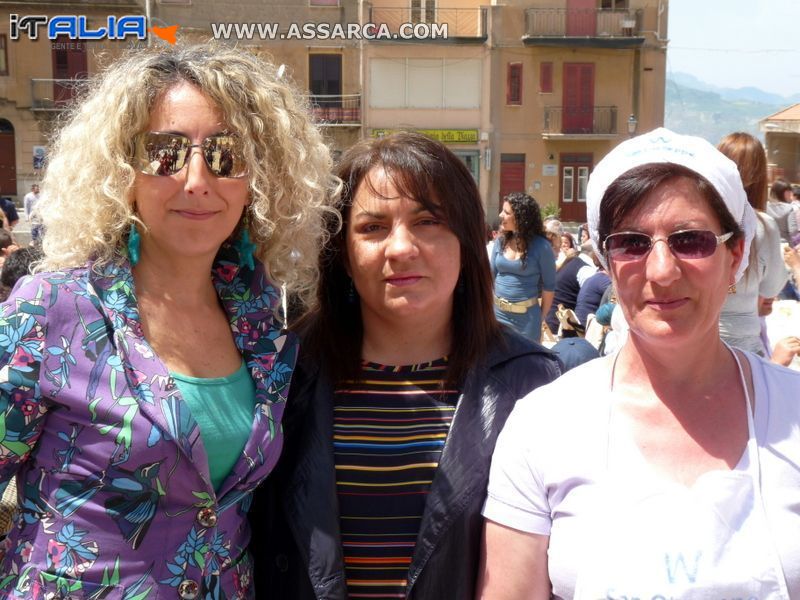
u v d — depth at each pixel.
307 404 2.31
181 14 30.47
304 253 2.34
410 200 2.23
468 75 32.41
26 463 1.96
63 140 2.11
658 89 33.66
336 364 2.33
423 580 2.10
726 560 1.73
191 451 1.95
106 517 1.89
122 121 2.03
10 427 1.86
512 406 2.22
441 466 2.15
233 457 2.07
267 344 2.23
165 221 2.06
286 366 2.24
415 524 2.17
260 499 2.29
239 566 2.13
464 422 2.20
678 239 1.81
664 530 1.77
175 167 2.03
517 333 2.42
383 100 32.03
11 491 2.41
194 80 2.08
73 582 1.87
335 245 2.42
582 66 33.12
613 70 33.28
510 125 33.16
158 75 2.07
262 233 2.27
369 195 2.26
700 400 1.90
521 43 32.69
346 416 2.28
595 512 1.85
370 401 2.29
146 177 2.04
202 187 2.03
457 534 2.10
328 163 2.33
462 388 2.26
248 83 2.14
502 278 7.50
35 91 30.52
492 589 2.01
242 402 2.13
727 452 1.85
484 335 2.32
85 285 1.98
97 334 1.94
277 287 2.33
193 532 1.99
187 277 2.16
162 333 2.09
